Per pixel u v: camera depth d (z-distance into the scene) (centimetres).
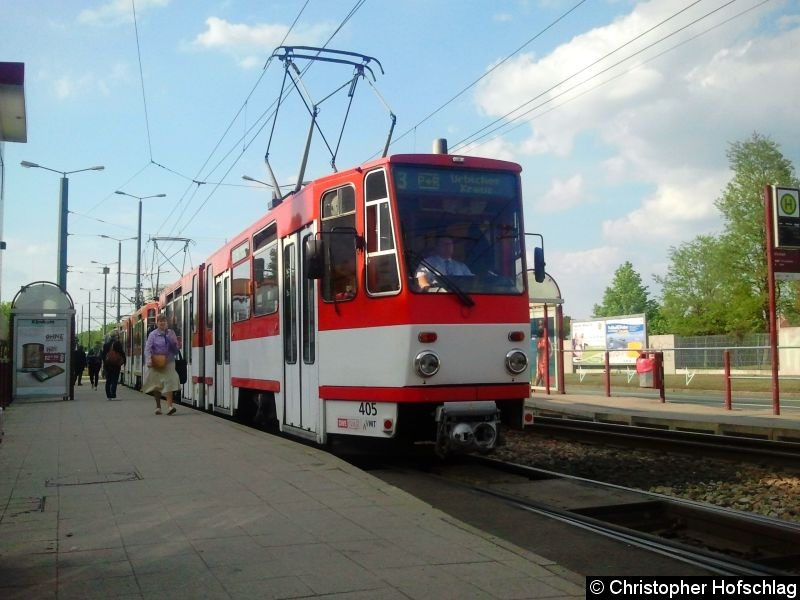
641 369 2164
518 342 993
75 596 482
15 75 1050
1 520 674
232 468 923
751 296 4394
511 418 1014
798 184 4247
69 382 2162
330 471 903
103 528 647
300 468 922
